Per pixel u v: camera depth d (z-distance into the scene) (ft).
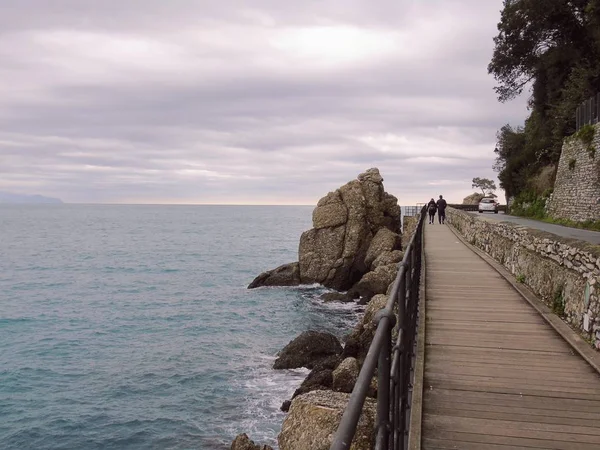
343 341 85.25
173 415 59.67
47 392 69.00
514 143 191.93
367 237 139.74
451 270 54.65
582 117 125.80
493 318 33.58
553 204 132.57
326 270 137.59
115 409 62.64
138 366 78.33
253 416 57.52
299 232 486.79
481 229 74.95
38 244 332.60
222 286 154.40
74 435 56.70
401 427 14.80
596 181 106.63
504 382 22.36
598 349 25.89
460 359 25.44
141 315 115.65
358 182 147.74
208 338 92.58
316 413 30.81
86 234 441.27
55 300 137.28
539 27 152.66
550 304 35.35
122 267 209.26
